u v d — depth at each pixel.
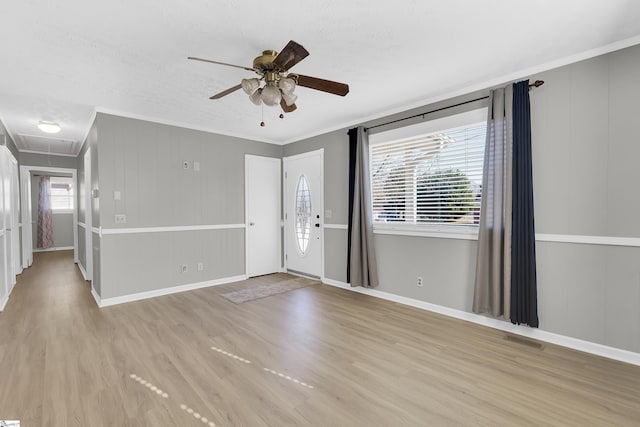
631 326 2.28
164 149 4.10
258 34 2.13
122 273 3.77
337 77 2.84
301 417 1.72
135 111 3.75
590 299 2.45
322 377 2.12
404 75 2.82
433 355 2.43
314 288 4.41
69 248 8.98
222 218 4.70
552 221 2.61
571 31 2.14
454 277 3.25
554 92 2.58
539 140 2.66
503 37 2.21
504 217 2.78
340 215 4.45
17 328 2.96
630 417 1.71
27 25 1.98
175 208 4.21
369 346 2.59
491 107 2.85
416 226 3.58
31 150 5.89
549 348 2.53
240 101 3.41
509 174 2.73
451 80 2.93
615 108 2.31
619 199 2.31
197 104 3.50
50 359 2.36
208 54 2.39
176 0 1.76
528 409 1.78
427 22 2.03
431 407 1.80
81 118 3.98
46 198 8.58
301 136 5.04
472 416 1.72
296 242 5.25
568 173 2.53
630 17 1.97
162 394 1.92
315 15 1.93
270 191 5.34
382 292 3.93
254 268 5.12
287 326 3.02
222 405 1.82
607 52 2.34
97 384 2.03
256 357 2.40
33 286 4.58
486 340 2.69
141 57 2.42
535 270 2.64
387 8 1.88
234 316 3.30
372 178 4.04
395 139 3.71
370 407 1.81
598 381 2.05
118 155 3.73
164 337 2.76
